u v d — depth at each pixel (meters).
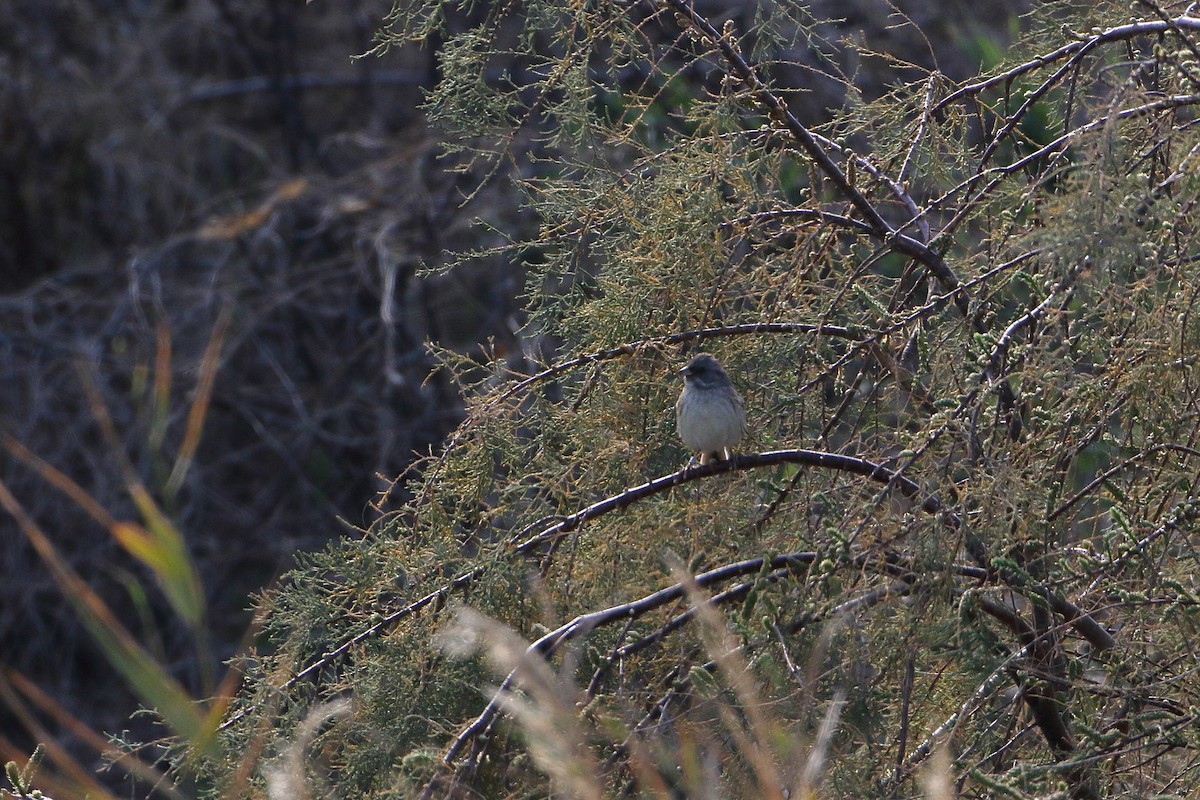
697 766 7.62
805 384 10.30
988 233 10.17
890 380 9.94
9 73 25.62
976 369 8.55
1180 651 8.46
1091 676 9.48
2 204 25.88
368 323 22.95
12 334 23.66
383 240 22.34
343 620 9.97
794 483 9.55
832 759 7.77
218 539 22.84
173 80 26.03
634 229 10.38
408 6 12.53
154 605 22.64
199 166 25.97
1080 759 7.68
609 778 8.04
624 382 10.06
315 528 22.77
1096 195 7.57
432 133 23.12
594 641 9.13
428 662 9.07
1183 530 8.61
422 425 21.98
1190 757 8.95
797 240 10.51
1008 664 8.17
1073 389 8.34
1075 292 8.14
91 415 22.83
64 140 25.98
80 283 25.08
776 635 7.73
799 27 11.05
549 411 10.44
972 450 8.06
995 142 9.98
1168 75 9.33
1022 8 21.48
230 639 22.38
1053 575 8.98
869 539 8.06
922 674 9.06
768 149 10.78
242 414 23.19
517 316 21.19
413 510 10.09
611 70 10.87
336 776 9.34
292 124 25.22
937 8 21.94
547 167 20.53
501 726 8.44
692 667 7.61
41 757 8.04
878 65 22.03
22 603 22.47
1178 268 8.46
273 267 24.02
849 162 10.14
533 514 10.05
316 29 26.22
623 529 9.30
